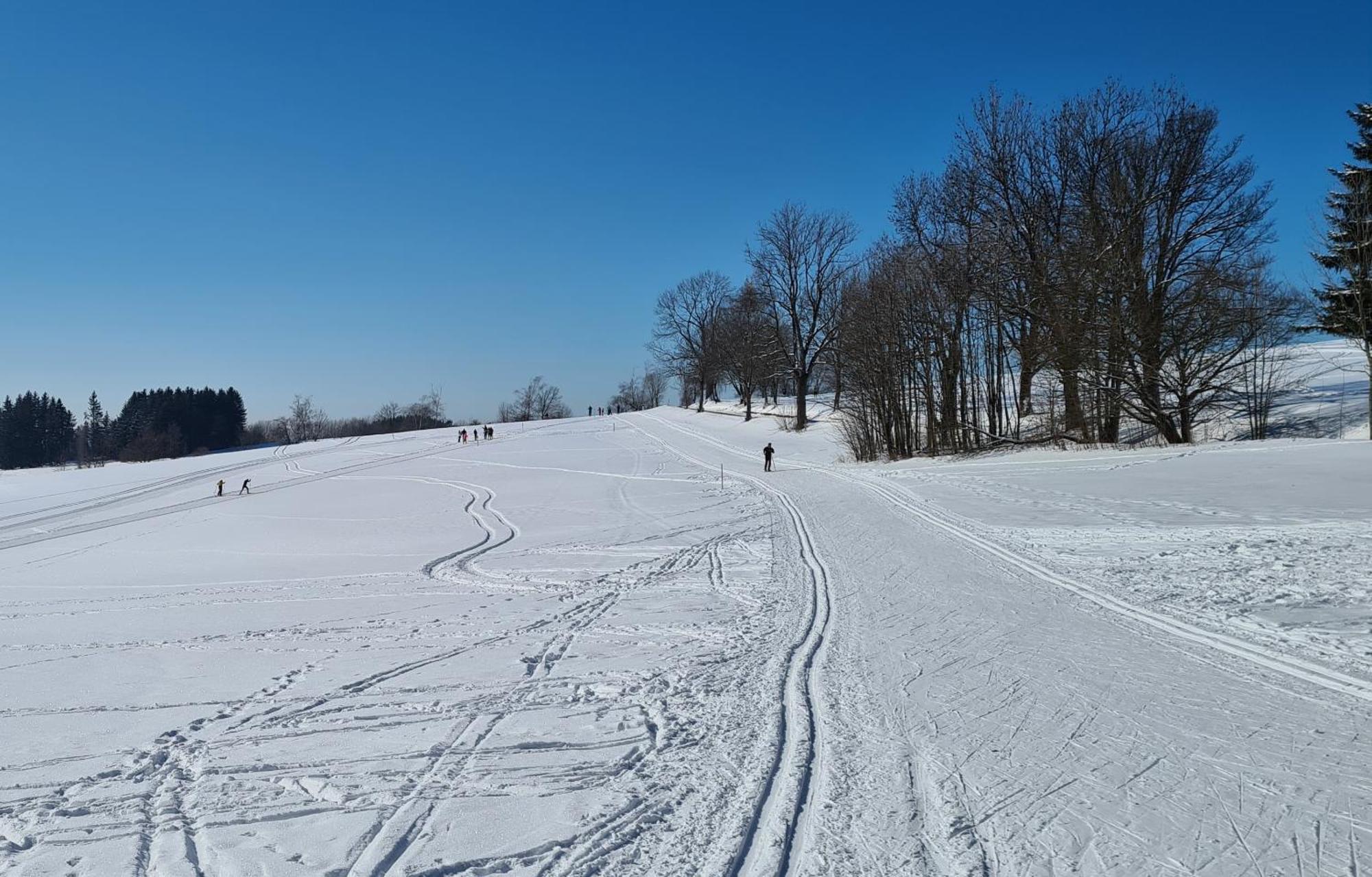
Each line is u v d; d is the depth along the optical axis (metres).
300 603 14.94
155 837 4.99
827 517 20.78
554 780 5.52
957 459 32.47
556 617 11.72
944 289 37.69
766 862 4.21
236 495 47.38
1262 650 7.39
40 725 7.75
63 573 23.53
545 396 141.12
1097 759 5.29
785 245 60.31
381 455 65.19
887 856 4.20
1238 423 32.16
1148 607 9.30
